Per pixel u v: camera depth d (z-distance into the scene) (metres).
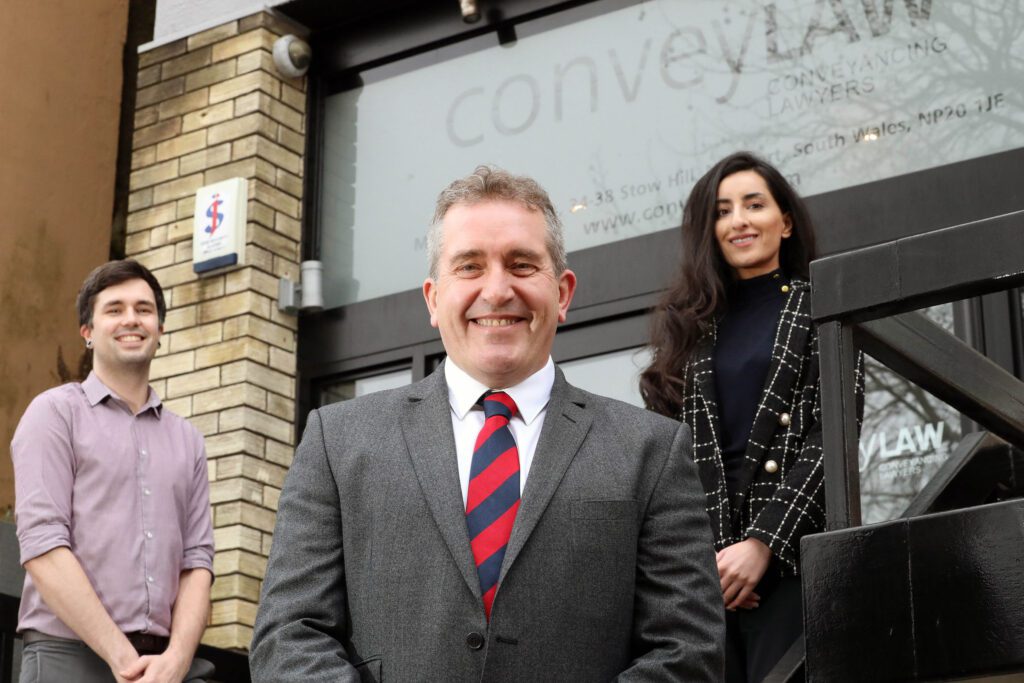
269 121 6.10
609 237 5.50
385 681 2.41
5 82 6.29
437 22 6.02
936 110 4.95
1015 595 2.54
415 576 2.45
